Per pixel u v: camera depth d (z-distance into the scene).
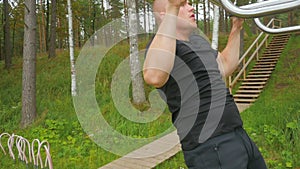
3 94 8.64
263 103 6.69
